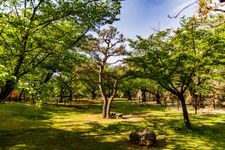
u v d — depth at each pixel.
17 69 16.27
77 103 64.62
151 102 71.50
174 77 29.38
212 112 41.91
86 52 33.59
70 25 18.50
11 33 16.00
